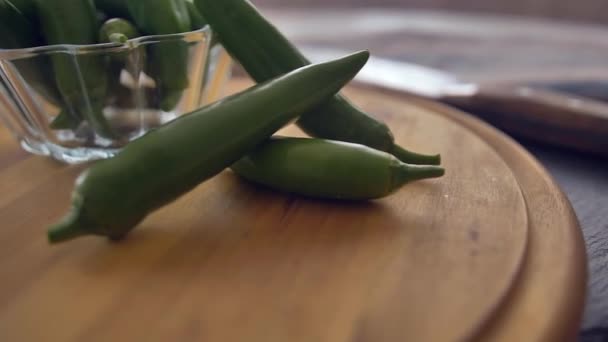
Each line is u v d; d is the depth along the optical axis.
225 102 0.24
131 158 0.22
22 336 0.20
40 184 0.27
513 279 0.21
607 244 0.27
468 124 0.34
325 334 0.19
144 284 0.21
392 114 0.36
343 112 0.27
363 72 0.48
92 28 0.28
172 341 0.19
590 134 0.37
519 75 0.59
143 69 0.29
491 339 0.20
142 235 0.24
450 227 0.24
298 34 0.83
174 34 0.27
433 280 0.21
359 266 0.22
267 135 0.25
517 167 0.29
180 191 0.23
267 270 0.22
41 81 0.28
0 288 0.21
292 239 0.23
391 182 0.24
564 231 0.24
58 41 0.28
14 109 0.29
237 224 0.24
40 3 0.27
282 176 0.25
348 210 0.25
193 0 0.28
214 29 0.28
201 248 0.23
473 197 0.26
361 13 1.10
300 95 0.25
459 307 0.20
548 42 0.78
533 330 0.20
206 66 0.30
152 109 0.30
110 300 0.21
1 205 0.26
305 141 0.25
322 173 0.25
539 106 0.38
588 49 0.73
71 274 0.22
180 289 0.21
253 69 0.28
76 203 0.22
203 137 0.23
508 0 1.08
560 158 0.37
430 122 0.34
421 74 0.52
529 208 0.26
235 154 0.24
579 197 0.32
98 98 0.28
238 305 0.20
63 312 0.20
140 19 0.28
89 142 0.29
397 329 0.20
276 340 0.19
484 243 0.23
